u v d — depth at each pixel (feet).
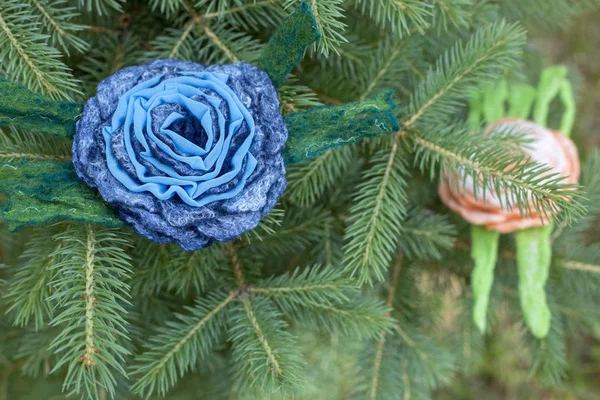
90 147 1.73
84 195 1.75
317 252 2.29
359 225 1.97
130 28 2.11
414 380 2.35
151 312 2.22
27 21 1.93
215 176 1.71
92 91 2.03
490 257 2.19
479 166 1.95
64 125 1.78
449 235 2.36
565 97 2.31
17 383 2.37
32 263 1.90
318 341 2.65
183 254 2.01
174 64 1.81
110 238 1.83
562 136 2.23
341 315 2.03
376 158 2.07
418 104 2.05
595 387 4.06
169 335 1.99
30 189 1.72
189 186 1.71
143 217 1.72
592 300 2.48
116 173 1.71
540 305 2.16
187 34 2.03
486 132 2.18
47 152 1.91
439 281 2.55
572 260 2.35
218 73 1.77
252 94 1.77
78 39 1.93
